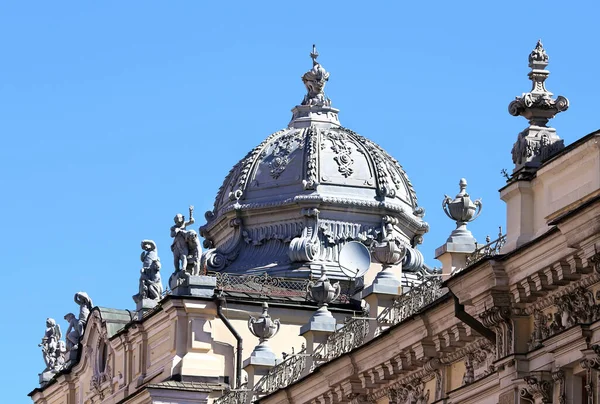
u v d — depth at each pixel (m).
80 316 150.50
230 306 128.75
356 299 129.75
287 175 140.12
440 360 89.31
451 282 82.50
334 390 99.44
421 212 143.00
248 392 115.44
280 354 128.00
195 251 129.88
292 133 143.25
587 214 72.06
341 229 138.50
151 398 125.81
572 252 74.50
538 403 78.31
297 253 136.00
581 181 76.81
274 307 128.62
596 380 74.00
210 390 126.19
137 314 136.88
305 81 147.25
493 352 84.00
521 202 80.12
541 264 76.75
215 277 129.38
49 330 156.62
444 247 91.81
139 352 134.50
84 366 146.25
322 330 107.25
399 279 103.50
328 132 142.62
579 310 75.69
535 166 80.12
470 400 85.31
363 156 141.75
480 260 80.00
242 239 139.88
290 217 138.88
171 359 128.50
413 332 89.88
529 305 79.06
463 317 82.69
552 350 76.81
